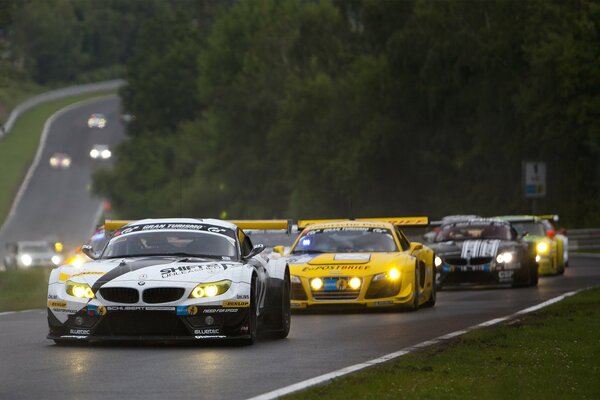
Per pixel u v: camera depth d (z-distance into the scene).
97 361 44.34
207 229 54.56
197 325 48.72
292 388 36.25
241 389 36.56
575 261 155.38
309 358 45.44
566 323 57.75
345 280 71.31
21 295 99.12
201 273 49.69
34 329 60.25
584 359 43.38
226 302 49.00
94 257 53.75
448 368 40.59
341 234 76.44
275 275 54.56
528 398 34.12
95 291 49.06
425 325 61.25
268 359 45.06
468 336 51.69
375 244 75.44
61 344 50.91
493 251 96.56
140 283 48.88
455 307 75.56
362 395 34.22
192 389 36.59
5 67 142.75
